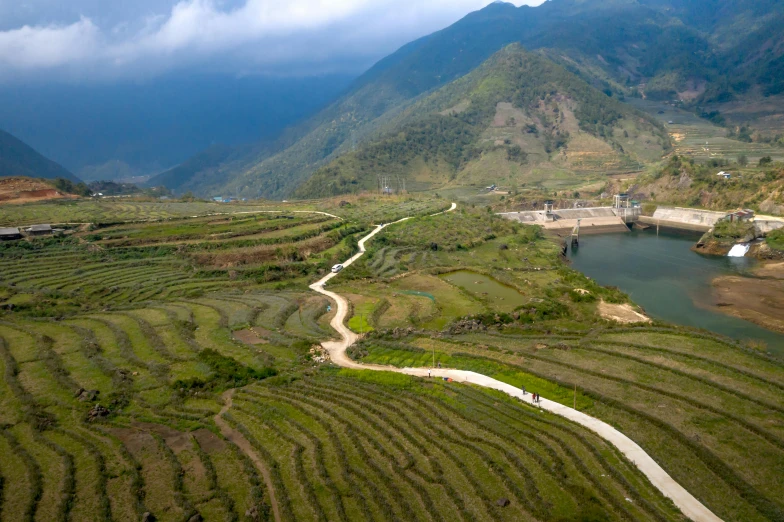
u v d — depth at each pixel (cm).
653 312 14038
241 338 10588
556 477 5800
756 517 5203
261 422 7131
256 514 5184
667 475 5869
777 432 6662
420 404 7594
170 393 7900
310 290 14262
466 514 5200
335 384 8319
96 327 10800
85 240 16950
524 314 11912
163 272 15138
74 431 6781
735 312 13812
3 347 9350
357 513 5281
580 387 7975
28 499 5394
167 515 5222
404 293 14062
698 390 7894
